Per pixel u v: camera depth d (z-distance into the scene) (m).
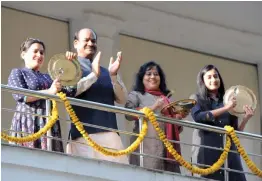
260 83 22.55
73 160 16.53
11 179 16.14
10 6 20.19
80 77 16.66
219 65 22.28
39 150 16.38
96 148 16.48
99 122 16.80
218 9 21.80
